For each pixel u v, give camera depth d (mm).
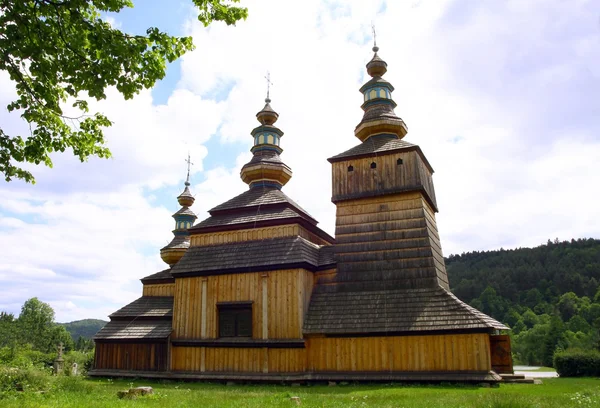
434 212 28062
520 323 77812
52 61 10922
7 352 33219
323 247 26594
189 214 36656
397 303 22375
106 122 13922
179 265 26703
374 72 29891
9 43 10375
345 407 12195
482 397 13438
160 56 11266
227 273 25375
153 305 30734
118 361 27641
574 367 29453
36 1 10477
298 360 22750
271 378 22609
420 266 23047
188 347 25453
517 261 111938
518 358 65812
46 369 18453
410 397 14758
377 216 24734
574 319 69938
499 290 95750
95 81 10891
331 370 22172
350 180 25703
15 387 15727
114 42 10438
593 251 106125
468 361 20156
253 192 29125
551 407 11352
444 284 25969
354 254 24422
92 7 11656
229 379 23562
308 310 23688
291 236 25281
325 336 22672
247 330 24484
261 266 24328
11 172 13086
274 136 31797
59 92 13039
